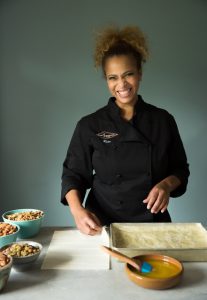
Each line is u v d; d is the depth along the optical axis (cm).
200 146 286
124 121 159
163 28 272
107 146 157
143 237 130
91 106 277
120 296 95
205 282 103
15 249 115
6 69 272
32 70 273
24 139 279
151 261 110
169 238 130
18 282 104
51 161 282
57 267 113
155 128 160
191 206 292
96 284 102
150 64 275
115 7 269
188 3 270
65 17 269
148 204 138
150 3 270
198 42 274
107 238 131
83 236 139
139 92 278
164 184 149
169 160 169
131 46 152
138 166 155
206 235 132
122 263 116
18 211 158
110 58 148
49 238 139
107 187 159
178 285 101
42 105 276
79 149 163
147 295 96
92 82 274
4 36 269
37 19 269
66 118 278
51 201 286
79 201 147
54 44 271
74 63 273
